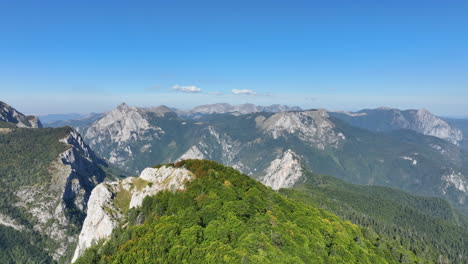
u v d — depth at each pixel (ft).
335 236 412.77
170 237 324.19
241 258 276.21
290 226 384.47
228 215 354.95
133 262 301.84
